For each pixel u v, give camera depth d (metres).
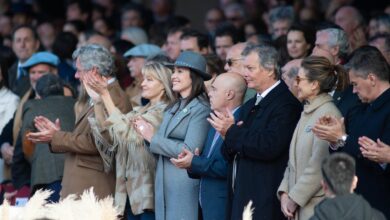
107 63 19.67
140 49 23.67
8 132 24.70
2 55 26.69
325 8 33.34
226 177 18.52
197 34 24.05
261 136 17.59
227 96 18.55
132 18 32.56
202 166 18.44
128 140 19.31
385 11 27.28
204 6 37.53
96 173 19.97
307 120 17.33
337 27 21.11
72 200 14.41
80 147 19.77
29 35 27.58
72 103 22.14
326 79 17.22
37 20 34.34
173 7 36.50
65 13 36.41
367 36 25.55
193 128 18.91
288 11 26.41
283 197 17.45
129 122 19.36
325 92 17.38
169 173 19.14
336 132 16.53
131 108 20.22
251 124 17.97
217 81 18.62
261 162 17.80
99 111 19.59
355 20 24.70
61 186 20.77
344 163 13.92
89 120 19.53
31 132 21.27
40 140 19.98
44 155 21.44
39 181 21.44
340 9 24.86
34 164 21.56
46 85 22.23
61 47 26.95
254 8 31.98
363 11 27.02
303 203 17.05
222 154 18.27
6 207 14.52
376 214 13.85
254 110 18.09
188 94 19.27
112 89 19.95
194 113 19.03
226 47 25.09
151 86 19.75
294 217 17.30
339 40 20.77
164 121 19.23
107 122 19.33
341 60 20.92
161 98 19.86
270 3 31.36
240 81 18.61
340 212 13.69
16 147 22.75
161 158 19.19
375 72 16.66
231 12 30.91
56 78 22.41
